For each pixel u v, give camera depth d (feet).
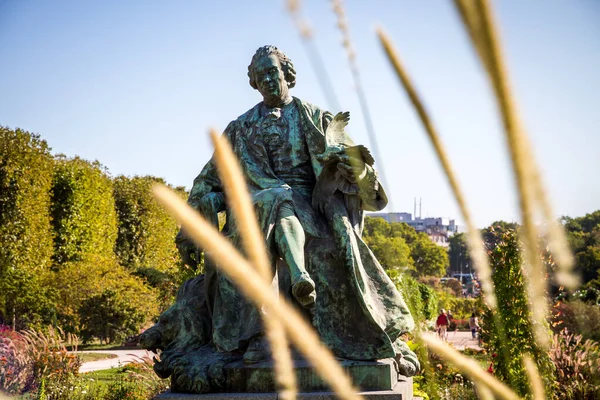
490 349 23.27
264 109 19.35
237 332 16.69
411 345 21.85
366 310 16.22
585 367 20.45
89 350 68.64
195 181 19.22
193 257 18.54
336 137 17.87
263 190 17.42
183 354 17.10
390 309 16.85
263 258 1.51
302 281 15.34
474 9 1.05
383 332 16.11
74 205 91.40
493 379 2.03
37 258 77.30
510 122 1.13
